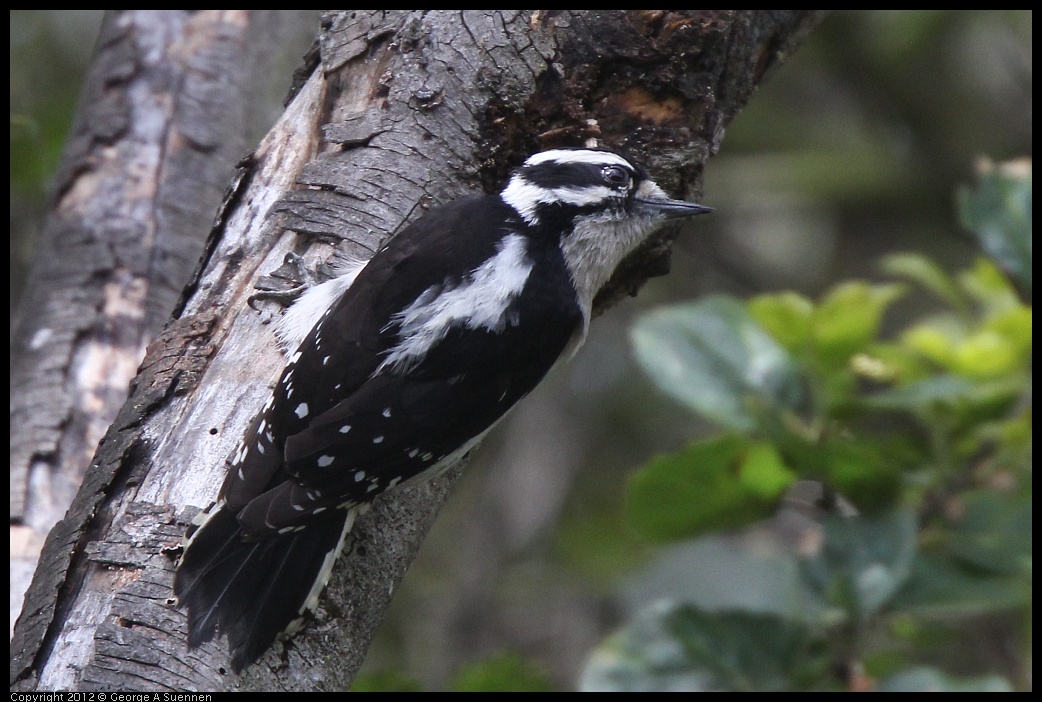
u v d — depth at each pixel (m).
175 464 7.74
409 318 8.08
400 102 9.09
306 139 9.18
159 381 8.08
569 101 9.32
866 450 8.17
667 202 9.29
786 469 8.58
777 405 8.48
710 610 8.38
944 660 11.39
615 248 9.38
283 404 7.73
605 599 14.92
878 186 17.72
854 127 18.58
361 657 7.87
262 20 13.01
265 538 7.36
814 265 18.25
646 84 9.41
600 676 8.34
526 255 8.66
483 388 8.23
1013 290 9.22
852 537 8.21
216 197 12.25
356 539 8.12
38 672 6.96
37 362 11.03
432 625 14.98
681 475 8.73
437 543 15.75
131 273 11.59
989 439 8.51
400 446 7.86
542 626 14.87
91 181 12.09
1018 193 9.02
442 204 8.90
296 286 8.48
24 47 16.00
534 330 8.46
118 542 7.31
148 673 6.88
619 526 15.38
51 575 7.26
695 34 9.36
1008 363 8.51
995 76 18.25
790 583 9.29
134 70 12.58
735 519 8.88
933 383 8.08
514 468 16.06
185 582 7.11
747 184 17.70
